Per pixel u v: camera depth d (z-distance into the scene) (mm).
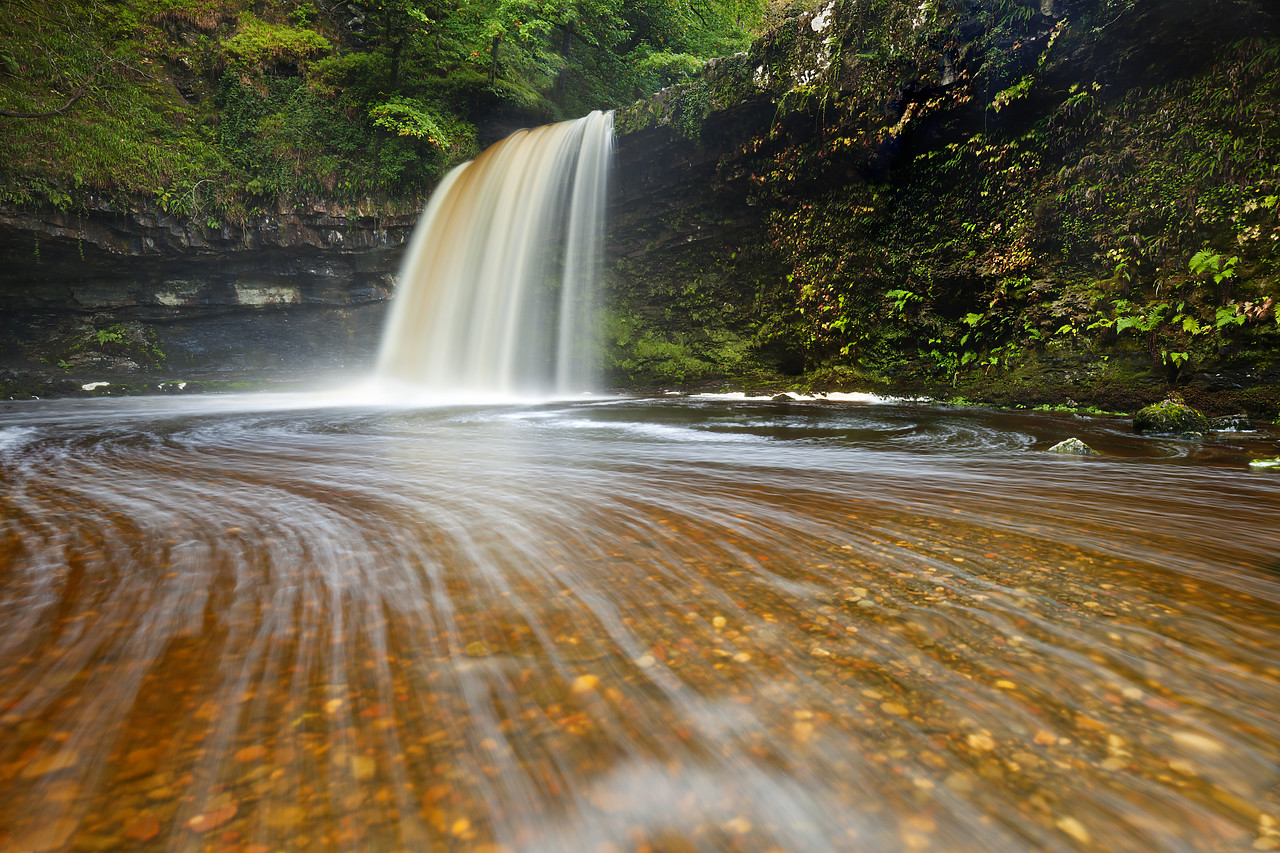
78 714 1354
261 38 18047
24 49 14883
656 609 1960
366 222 18422
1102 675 1531
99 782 1139
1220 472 4496
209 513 3217
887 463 4973
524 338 16688
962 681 1507
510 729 1316
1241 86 8609
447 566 2369
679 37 22422
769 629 1809
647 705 1411
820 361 13844
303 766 1189
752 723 1337
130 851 981
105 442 6586
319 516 3146
